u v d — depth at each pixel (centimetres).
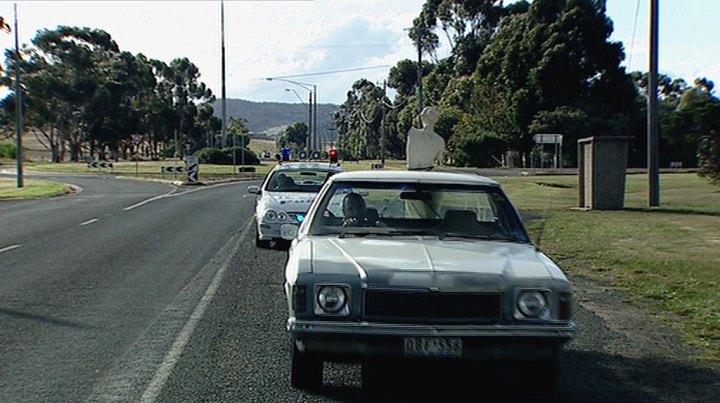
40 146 12875
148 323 834
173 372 653
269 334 789
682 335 796
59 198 3094
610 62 5953
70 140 9375
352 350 538
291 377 607
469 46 8294
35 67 8844
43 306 920
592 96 5978
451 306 540
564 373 663
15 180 4641
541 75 5916
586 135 5591
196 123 12262
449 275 548
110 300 959
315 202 717
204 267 1227
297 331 537
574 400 592
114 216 2178
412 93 10712
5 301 948
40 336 774
